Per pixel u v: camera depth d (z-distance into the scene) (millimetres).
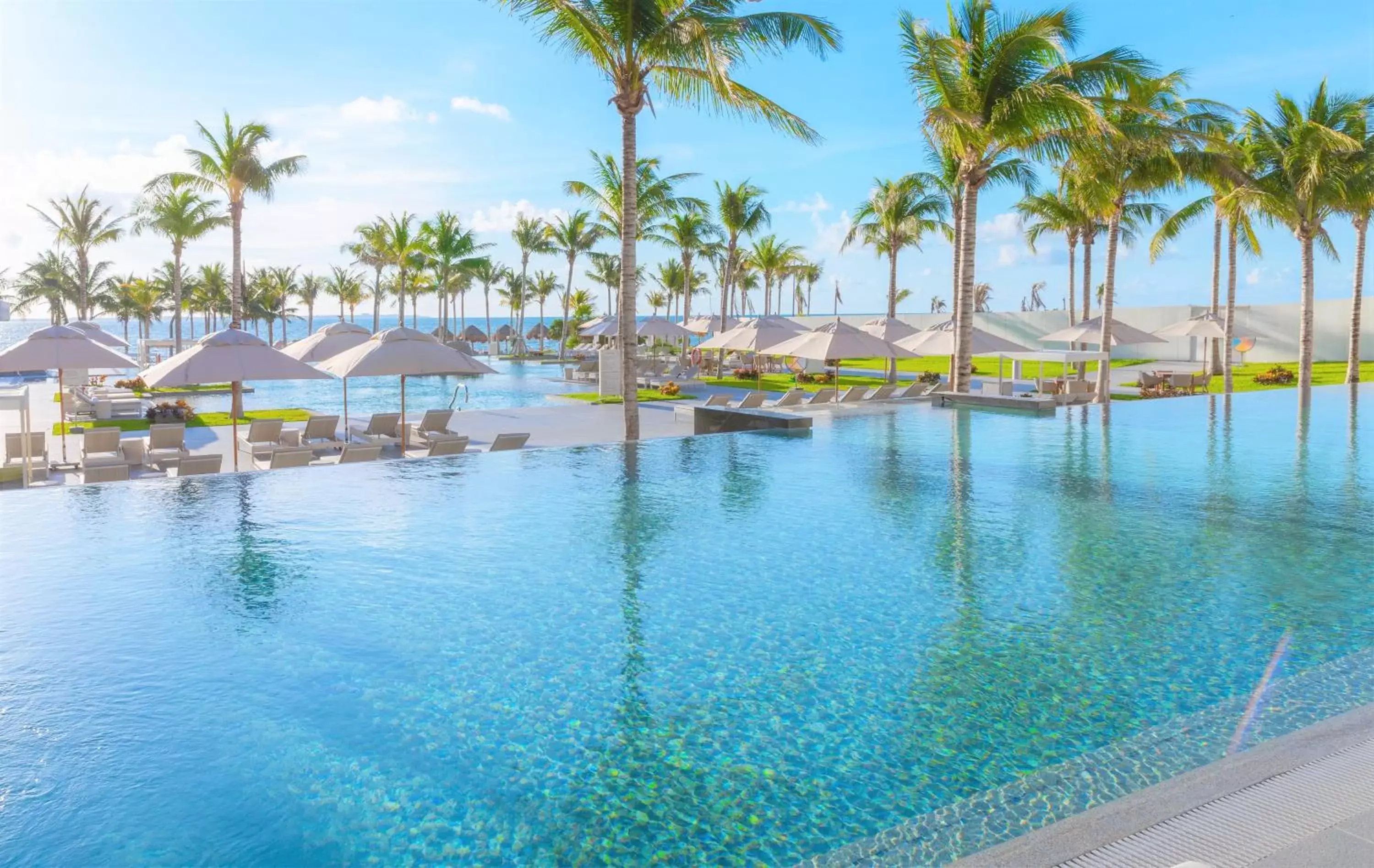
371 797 3230
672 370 32750
